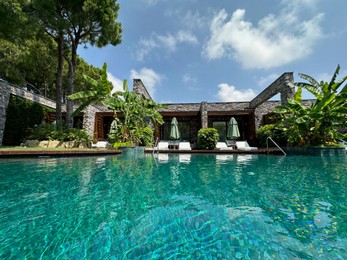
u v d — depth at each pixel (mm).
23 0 6992
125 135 8961
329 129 7051
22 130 10086
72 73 10719
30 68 15695
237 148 11359
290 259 1183
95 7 9812
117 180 3176
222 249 1289
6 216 1768
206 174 3746
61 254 1252
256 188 2697
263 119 12883
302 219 1706
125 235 1473
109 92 8828
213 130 11039
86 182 3008
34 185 2760
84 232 1516
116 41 12156
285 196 2328
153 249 1303
